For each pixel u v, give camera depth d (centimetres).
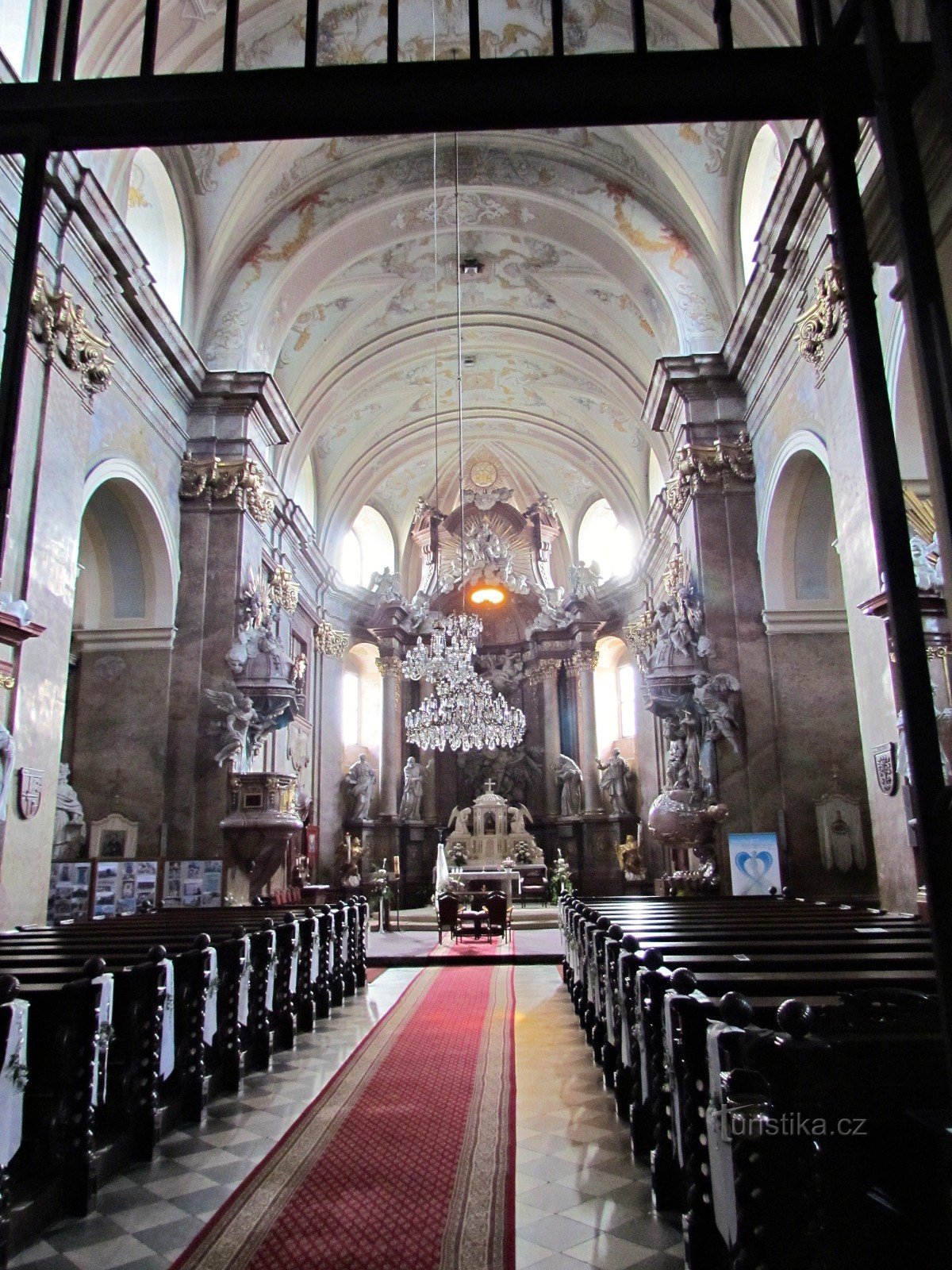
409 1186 423
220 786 1334
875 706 934
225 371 1462
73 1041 409
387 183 1517
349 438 2219
